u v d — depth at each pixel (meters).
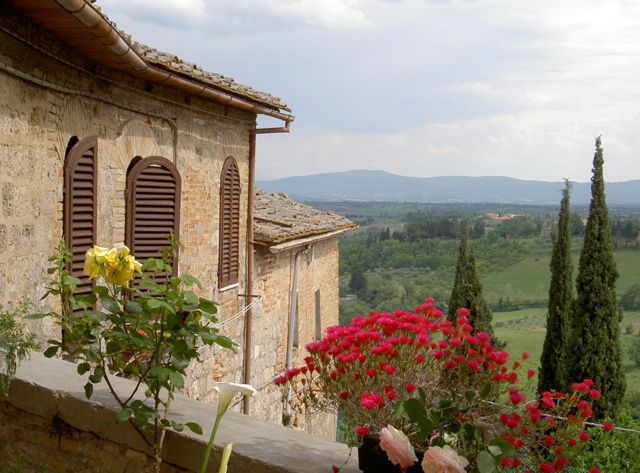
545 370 14.45
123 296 4.12
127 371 4.25
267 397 15.02
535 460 3.65
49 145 7.49
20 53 6.76
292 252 16.42
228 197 12.59
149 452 4.25
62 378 4.87
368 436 3.61
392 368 3.70
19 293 6.81
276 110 12.95
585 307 13.70
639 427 8.17
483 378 3.79
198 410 4.55
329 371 3.98
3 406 4.86
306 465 3.79
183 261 10.81
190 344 3.91
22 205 6.89
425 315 4.20
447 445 3.23
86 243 8.30
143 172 9.80
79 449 4.55
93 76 8.34
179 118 10.66
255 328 14.27
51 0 6.08
